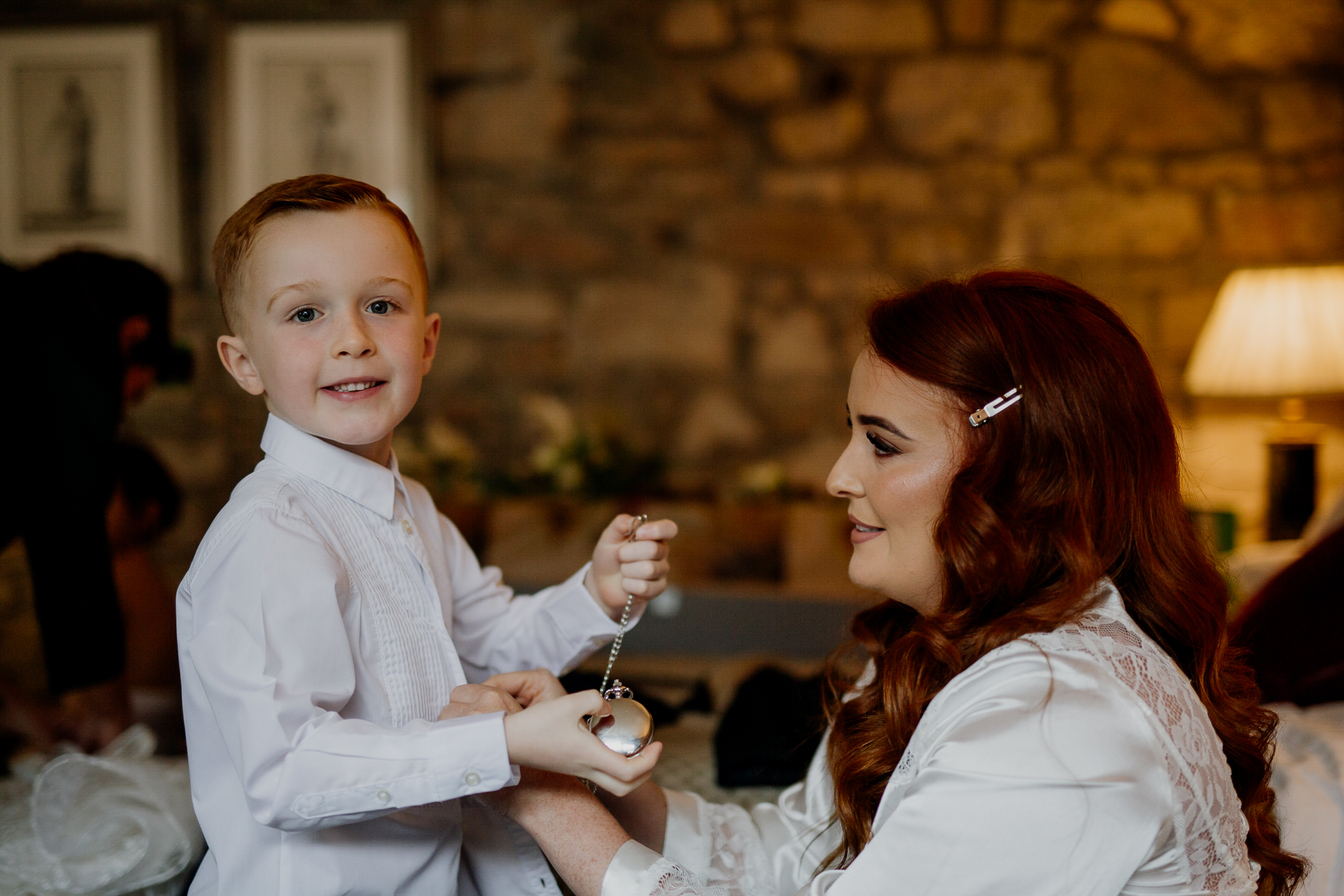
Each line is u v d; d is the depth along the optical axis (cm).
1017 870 74
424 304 99
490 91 373
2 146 372
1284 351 284
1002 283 95
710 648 232
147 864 113
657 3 367
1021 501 86
